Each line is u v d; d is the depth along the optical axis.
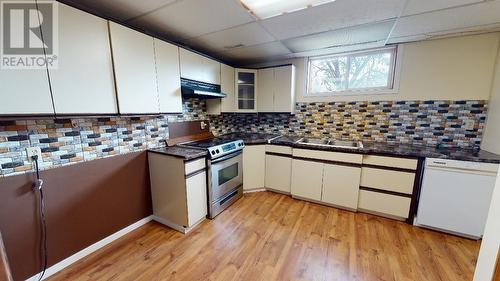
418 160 2.10
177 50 2.20
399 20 1.90
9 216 1.37
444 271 1.59
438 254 1.78
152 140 2.34
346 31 2.18
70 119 1.64
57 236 1.60
